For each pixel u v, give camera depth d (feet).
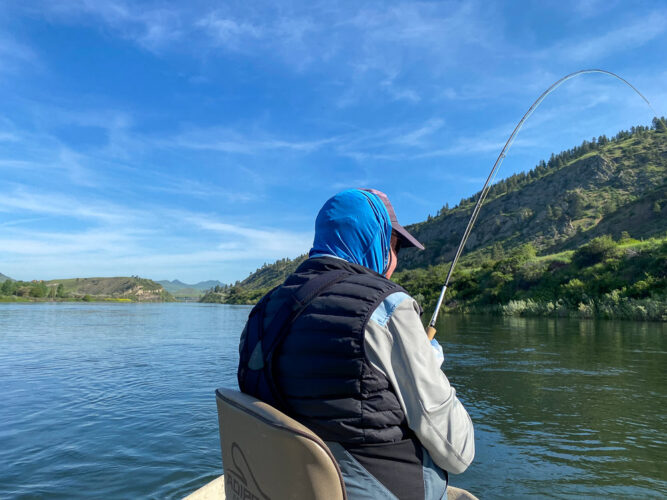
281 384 3.24
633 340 50.39
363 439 2.91
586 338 53.62
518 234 362.53
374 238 3.77
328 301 3.14
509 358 36.58
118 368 33.73
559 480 12.69
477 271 185.98
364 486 2.90
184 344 52.21
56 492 12.67
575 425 17.84
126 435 17.54
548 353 39.73
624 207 276.62
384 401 2.95
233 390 3.52
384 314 3.01
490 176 5.51
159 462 14.82
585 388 24.64
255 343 3.48
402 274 246.68
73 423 19.21
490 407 20.72
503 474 13.14
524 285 147.02
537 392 23.73
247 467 3.05
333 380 2.96
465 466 3.25
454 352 40.70
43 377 29.96
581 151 531.09
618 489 12.17
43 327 82.07
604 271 124.26
